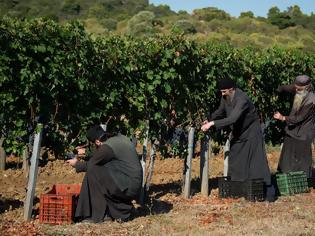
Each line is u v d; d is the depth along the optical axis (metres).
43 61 25.09
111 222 25.56
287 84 37.03
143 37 29.66
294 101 34.50
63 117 26.47
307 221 26.81
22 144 25.73
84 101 26.69
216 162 46.56
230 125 31.09
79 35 26.08
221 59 31.98
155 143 30.48
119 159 25.53
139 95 28.53
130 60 28.03
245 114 30.52
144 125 29.31
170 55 29.12
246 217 27.39
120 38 28.14
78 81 26.00
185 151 31.64
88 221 25.48
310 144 34.53
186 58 29.83
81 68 26.08
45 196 25.00
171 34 29.86
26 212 25.56
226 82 30.12
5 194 31.77
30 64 24.64
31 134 25.86
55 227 24.52
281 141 38.25
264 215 27.83
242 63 33.50
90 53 26.30
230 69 32.62
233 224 26.03
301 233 24.62
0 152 39.84
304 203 30.98
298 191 33.84
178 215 27.48
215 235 23.98
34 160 25.56
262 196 31.25
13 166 42.91
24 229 23.91
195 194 33.16
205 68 31.47
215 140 33.97
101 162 25.34
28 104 25.20
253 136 30.78
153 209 28.83
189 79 30.73
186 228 25.12
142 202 29.61
